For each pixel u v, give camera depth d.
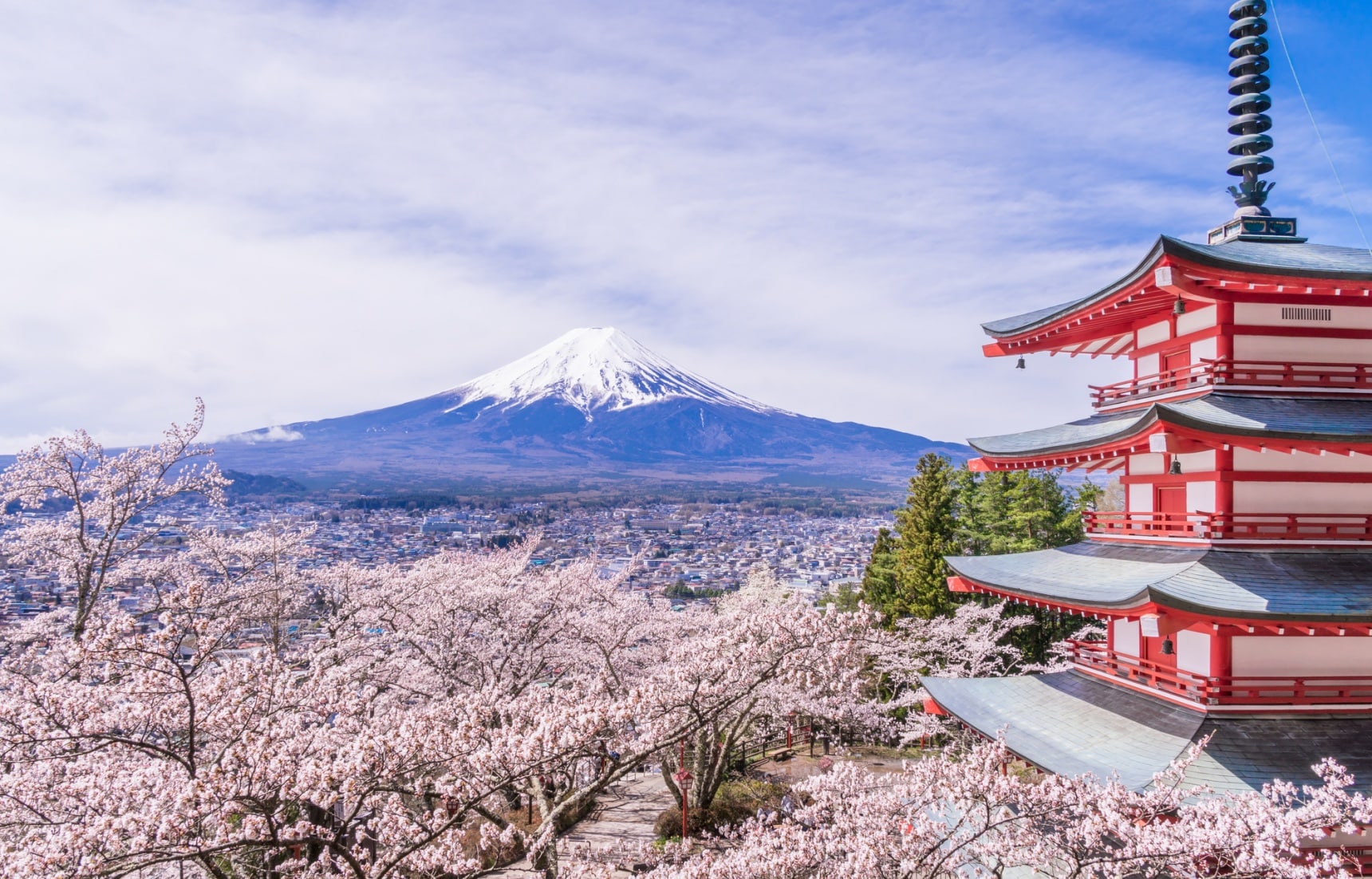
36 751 9.48
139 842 7.75
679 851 16.14
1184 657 12.05
